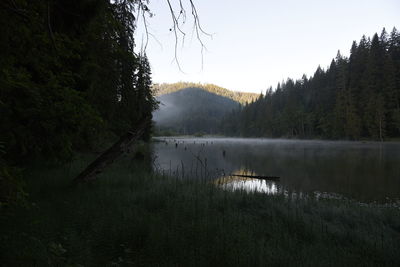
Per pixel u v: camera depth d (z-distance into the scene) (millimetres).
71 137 4801
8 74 2795
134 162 14008
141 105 9266
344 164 18359
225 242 2885
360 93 57844
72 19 4176
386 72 54031
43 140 4250
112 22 4105
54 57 3645
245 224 3922
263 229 3838
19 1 2393
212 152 30375
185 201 4789
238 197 6031
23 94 3346
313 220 4656
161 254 2605
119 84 8242
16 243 2322
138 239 2920
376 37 62281
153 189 5730
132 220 3434
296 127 79188
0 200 2252
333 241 3723
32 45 3102
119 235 2941
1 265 1982
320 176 13766
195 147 41406
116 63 7441
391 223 5152
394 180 12531
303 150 32781
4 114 3283
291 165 18266
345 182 12102
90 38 5430
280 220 4441
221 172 14938
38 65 3584
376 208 6418
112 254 2590
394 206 8016
